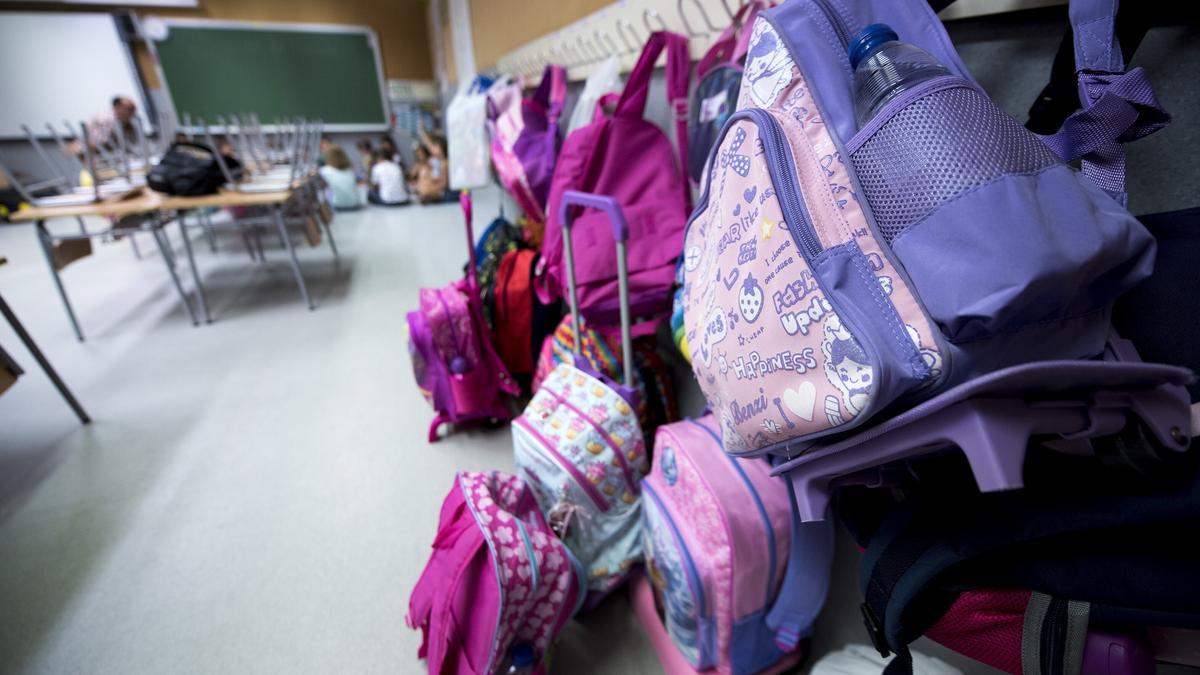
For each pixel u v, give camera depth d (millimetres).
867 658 684
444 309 1307
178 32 5066
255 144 3484
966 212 302
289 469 1300
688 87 1030
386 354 1928
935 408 308
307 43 5523
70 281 2863
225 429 1472
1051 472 383
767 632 740
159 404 1602
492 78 2453
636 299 997
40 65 4785
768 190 405
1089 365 273
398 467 1307
